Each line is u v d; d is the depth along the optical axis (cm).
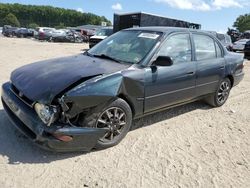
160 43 484
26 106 391
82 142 384
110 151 421
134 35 521
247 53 1956
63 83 377
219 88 634
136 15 1994
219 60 609
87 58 488
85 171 369
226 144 477
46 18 11225
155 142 463
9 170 357
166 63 448
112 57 483
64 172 363
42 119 364
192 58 541
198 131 520
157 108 487
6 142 419
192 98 559
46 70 426
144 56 464
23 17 10994
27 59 1262
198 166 403
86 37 3831
